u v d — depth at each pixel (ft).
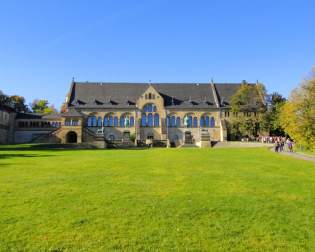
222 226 46.65
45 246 39.50
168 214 51.44
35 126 353.10
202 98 372.38
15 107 445.78
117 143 282.97
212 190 67.92
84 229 44.86
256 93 344.90
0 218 48.60
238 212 52.95
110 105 357.61
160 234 43.47
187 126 358.43
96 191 65.77
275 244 40.86
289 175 88.99
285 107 228.63
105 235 42.88
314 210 54.65
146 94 359.87
